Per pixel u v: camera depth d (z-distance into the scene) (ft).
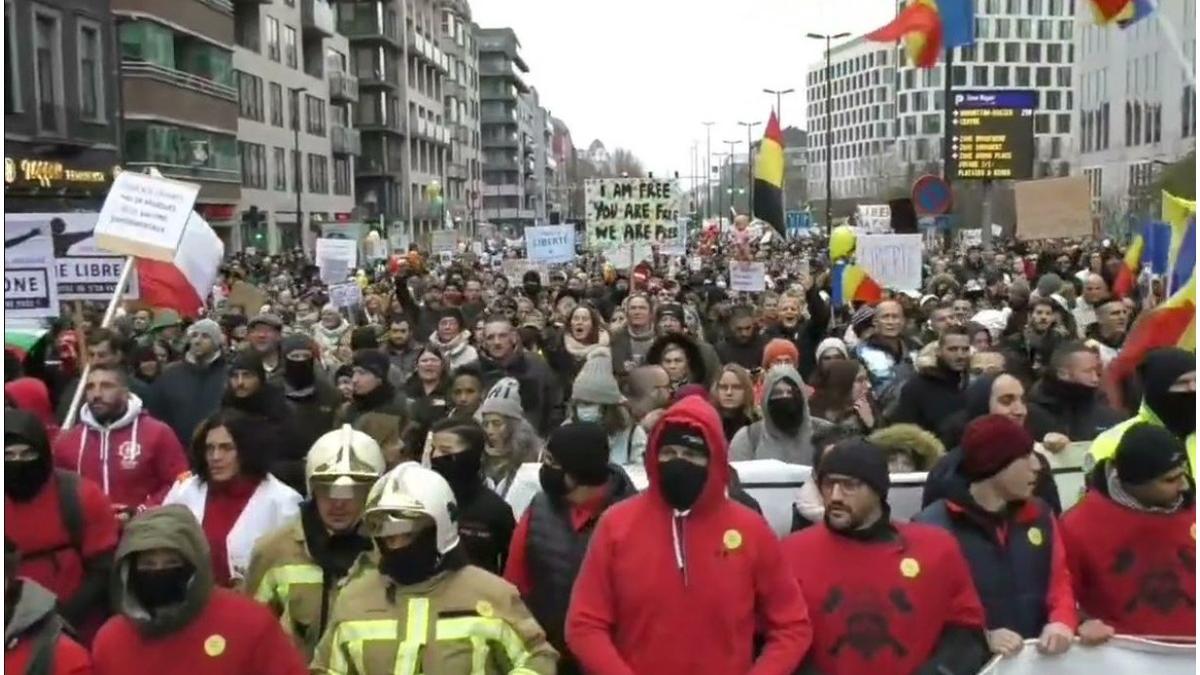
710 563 13.80
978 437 14.93
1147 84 141.28
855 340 38.29
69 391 28.48
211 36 141.08
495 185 417.49
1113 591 15.10
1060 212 49.52
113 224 28.19
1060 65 346.33
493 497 17.66
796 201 339.77
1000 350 28.86
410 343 39.45
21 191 90.74
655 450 13.94
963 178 76.48
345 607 13.71
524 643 13.70
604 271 73.67
